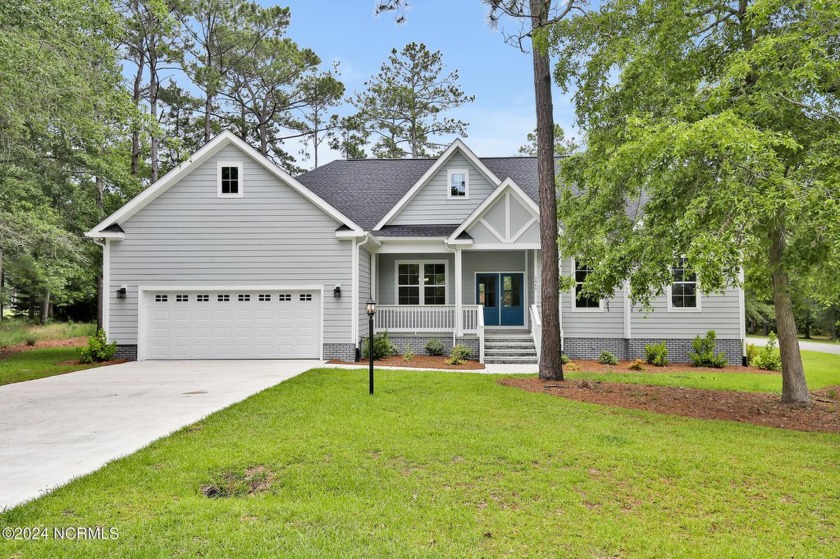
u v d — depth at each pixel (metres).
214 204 15.27
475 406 8.24
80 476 5.14
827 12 6.81
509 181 16.05
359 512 4.34
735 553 3.74
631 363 15.42
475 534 3.98
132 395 9.49
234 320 15.25
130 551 3.66
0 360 16.14
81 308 32.75
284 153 33.06
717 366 15.23
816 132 7.57
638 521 4.25
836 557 3.71
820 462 5.64
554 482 5.03
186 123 28.81
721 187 6.90
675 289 16.22
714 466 5.45
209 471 5.29
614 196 9.81
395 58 34.00
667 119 7.63
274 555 3.60
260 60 28.17
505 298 18.39
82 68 10.30
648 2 8.83
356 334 15.18
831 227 6.06
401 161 21.69
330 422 7.14
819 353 23.75
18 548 3.71
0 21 8.78
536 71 11.73
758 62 7.17
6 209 14.45
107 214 19.16
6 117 10.73
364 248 16.41
